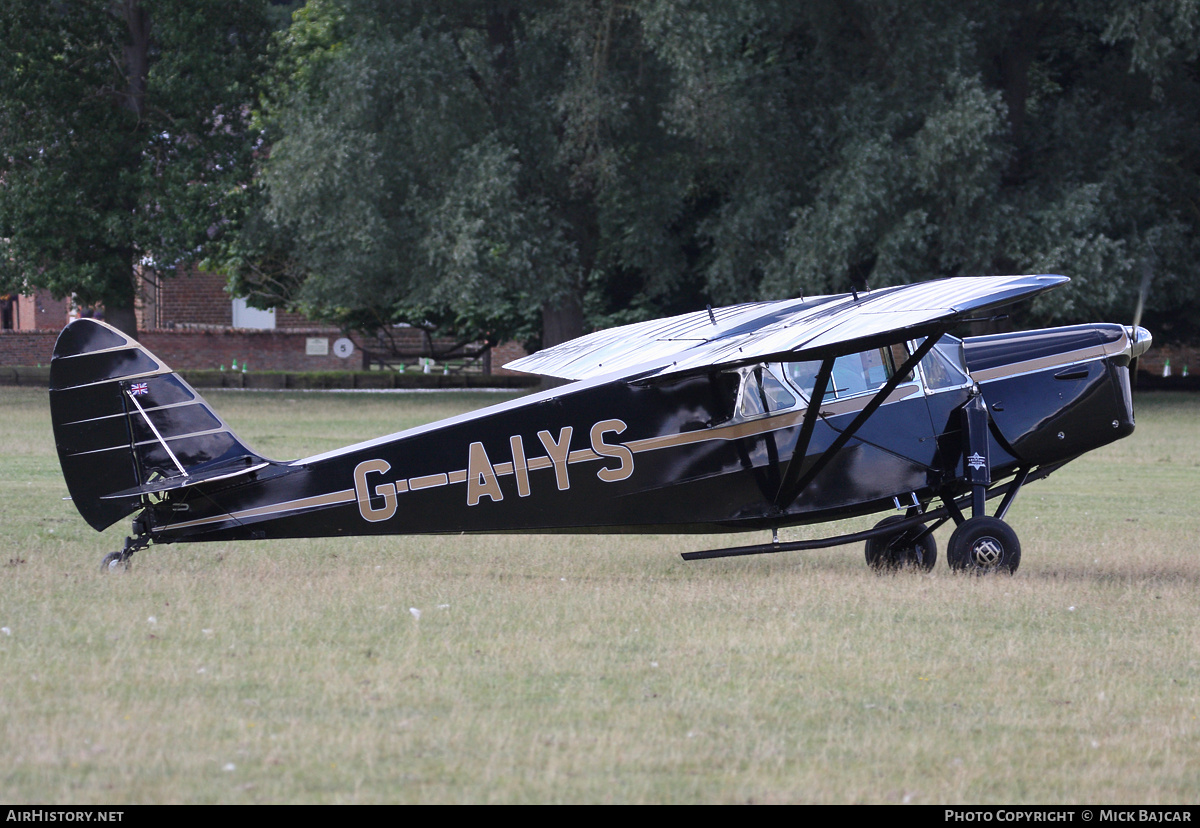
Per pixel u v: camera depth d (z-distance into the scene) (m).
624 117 109.12
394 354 171.25
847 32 113.19
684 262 120.25
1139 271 105.31
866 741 19.33
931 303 29.95
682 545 41.03
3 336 161.00
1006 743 19.38
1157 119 110.44
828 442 35.16
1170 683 23.11
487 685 22.12
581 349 39.00
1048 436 36.41
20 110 118.56
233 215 125.75
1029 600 30.66
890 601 30.31
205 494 33.53
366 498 33.81
